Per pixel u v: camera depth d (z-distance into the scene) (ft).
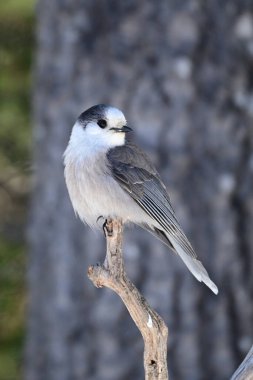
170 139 41.98
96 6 43.21
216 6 42.16
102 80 43.09
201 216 41.91
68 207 43.88
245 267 42.14
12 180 61.72
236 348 42.14
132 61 42.50
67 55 43.93
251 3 42.22
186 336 41.91
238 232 42.06
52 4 44.45
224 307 42.01
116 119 36.14
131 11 42.57
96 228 36.42
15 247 56.90
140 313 28.71
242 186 42.16
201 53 42.16
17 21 59.47
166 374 28.55
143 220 36.06
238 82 42.22
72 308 43.45
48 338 44.16
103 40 43.09
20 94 59.31
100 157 35.58
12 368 53.01
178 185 41.86
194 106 42.06
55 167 44.45
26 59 59.41
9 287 55.31
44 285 44.50
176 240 35.35
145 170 36.24
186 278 41.78
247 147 42.27
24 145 60.03
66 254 43.73
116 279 29.45
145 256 41.78
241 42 42.27
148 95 42.27
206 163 42.06
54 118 44.45
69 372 43.52
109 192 35.40
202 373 42.01
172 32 42.14
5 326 54.39
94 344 42.88
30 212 46.01
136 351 42.34
